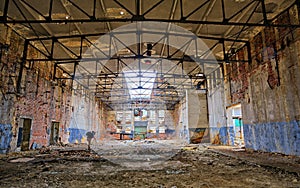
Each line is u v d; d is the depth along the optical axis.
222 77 11.91
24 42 8.16
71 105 13.73
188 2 6.33
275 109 7.14
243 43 9.16
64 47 8.83
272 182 3.36
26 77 8.38
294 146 6.21
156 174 4.00
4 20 5.31
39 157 6.56
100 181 3.45
